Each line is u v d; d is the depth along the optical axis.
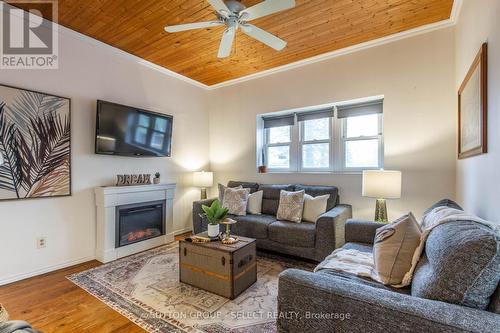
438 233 1.26
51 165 2.71
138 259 3.04
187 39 3.08
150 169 3.79
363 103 3.39
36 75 2.63
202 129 4.69
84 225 2.98
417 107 2.91
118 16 2.61
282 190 3.50
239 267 2.20
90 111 3.07
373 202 3.22
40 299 2.14
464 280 0.95
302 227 2.84
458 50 2.55
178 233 4.20
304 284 1.15
